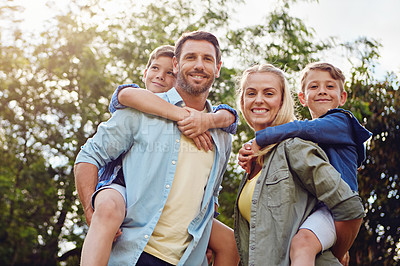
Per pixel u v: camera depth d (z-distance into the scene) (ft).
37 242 40.93
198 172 9.22
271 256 8.23
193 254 9.05
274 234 8.33
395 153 30.99
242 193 9.52
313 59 42.37
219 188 10.33
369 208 29.96
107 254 8.14
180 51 9.70
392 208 30.01
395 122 31.37
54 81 43.88
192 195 9.08
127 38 44.42
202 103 9.93
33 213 41.42
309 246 7.93
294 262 7.80
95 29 44.09
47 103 43.86
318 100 11.50
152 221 8.71
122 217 8.54
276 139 8.96
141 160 9.00
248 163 9.30
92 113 41.09
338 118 9.43
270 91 9.52
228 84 41.81
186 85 9.53
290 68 41.78
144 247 8.57
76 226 42.01
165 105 9.20
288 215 8.34
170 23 46.29
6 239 39.60
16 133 43.47
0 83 42.29
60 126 43.52
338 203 8.21
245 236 9.39
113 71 43.98
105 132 9.12
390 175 30.66
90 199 8.93
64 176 42.04
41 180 41.27
